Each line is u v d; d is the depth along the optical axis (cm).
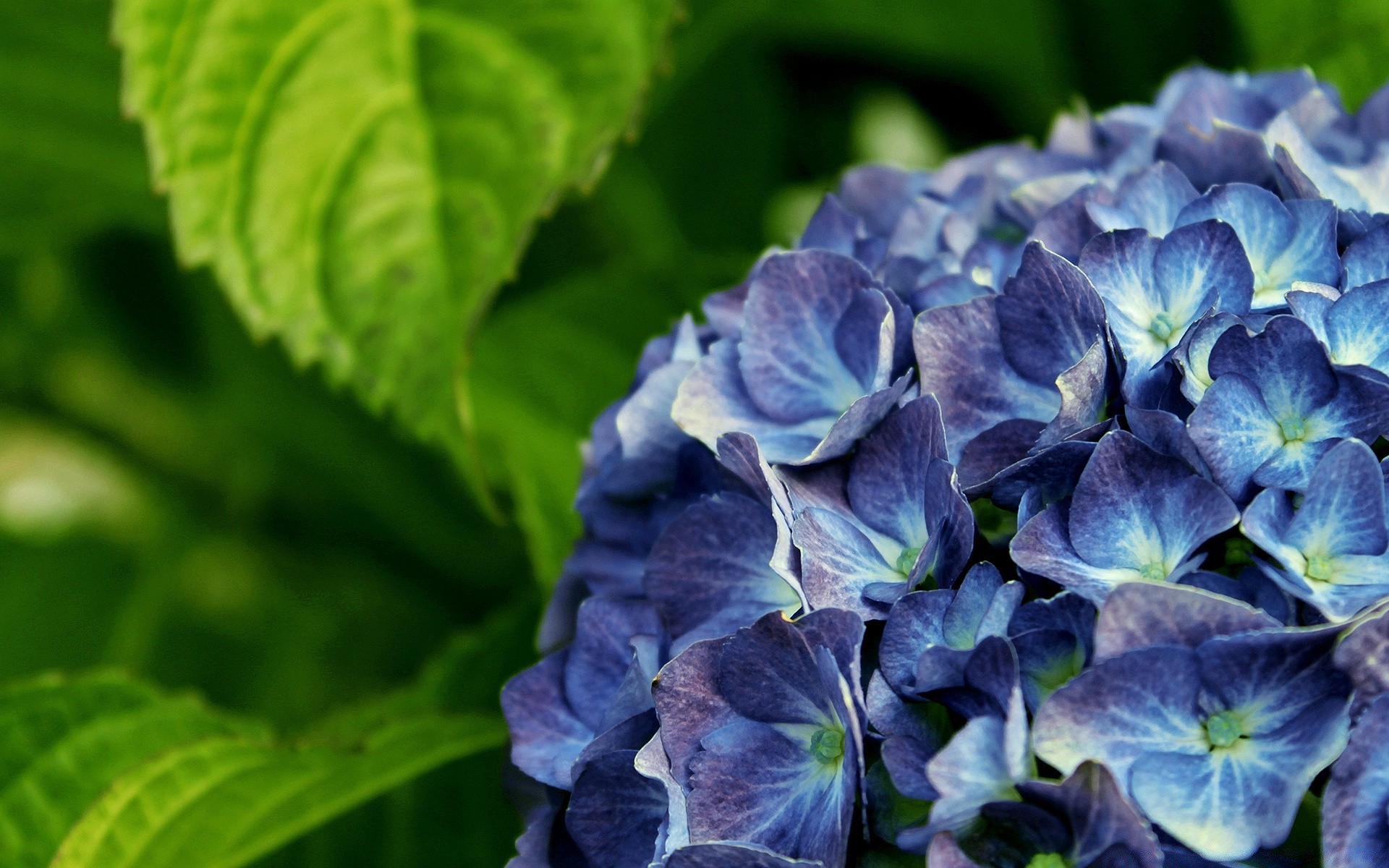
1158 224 82
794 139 129
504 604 125
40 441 137
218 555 133
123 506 138
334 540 130
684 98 128
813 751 78
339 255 87
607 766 79
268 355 129
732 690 78
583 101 87
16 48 107
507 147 87
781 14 116
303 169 87
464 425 86
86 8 105
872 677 77
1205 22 102
